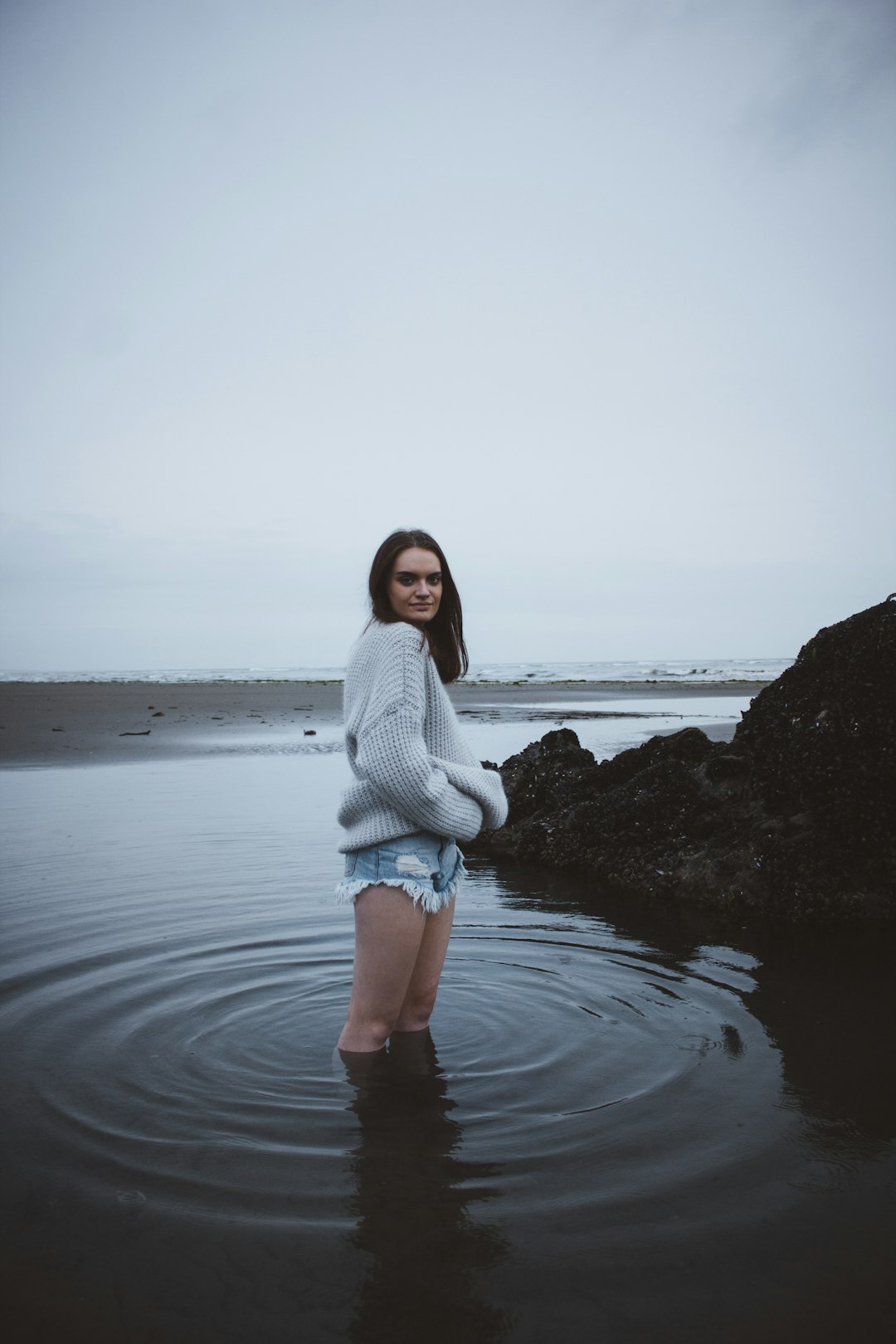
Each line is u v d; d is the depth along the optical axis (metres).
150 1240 2.11
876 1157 2.48
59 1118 2.73
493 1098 2.86
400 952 3.11
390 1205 2.26
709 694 36.41
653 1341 1.79
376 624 3.26
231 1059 3.17
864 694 5.41
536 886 6.14
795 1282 1.96
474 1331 1.82
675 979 4.07
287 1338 1.80
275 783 11.32
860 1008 3.68
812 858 5.24
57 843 7.25
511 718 22.42
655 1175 2.39
